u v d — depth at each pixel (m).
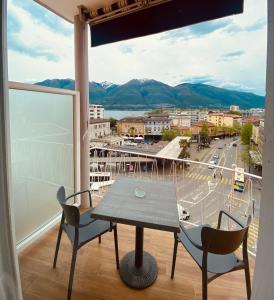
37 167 2.23
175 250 1.67
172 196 1.68
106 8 2.28
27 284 1.61
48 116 2.31
